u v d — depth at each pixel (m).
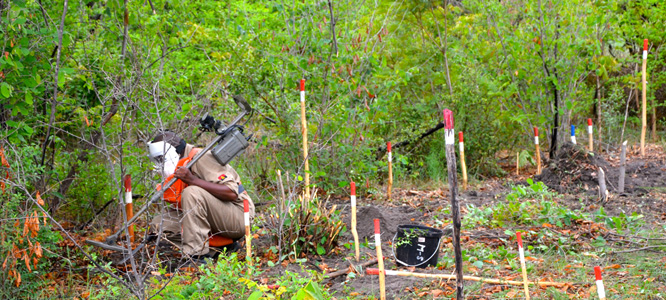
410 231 5.31
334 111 8.20
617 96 11.88
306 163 6.96
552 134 10.57
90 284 5.16
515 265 5.18
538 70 10.51
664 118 13.03
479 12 11.08
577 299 4.42
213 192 5.52
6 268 4.67
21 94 5.20
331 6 7.95
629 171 9.20
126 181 5.71
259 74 8.05
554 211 6.51
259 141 7.94
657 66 12.59
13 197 4.72
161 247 5.75
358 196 8.54
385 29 8.71
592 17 9.84
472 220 6.43
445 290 4.68
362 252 5.76
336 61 7.95
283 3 8.27
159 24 6.83
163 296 4.59
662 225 6.41
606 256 5.48
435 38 11.12
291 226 5.61
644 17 12.81
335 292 4.70
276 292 4.23
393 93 8.41
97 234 6.36
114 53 6.64
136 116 6.54
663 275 4.84
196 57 10.44
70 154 6.73
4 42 4.83
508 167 10.95
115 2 6.01
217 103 7.89
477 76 10.58
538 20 10.39
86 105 6.64
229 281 4.66
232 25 8.19
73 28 6.61
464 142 10.14
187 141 6.90
